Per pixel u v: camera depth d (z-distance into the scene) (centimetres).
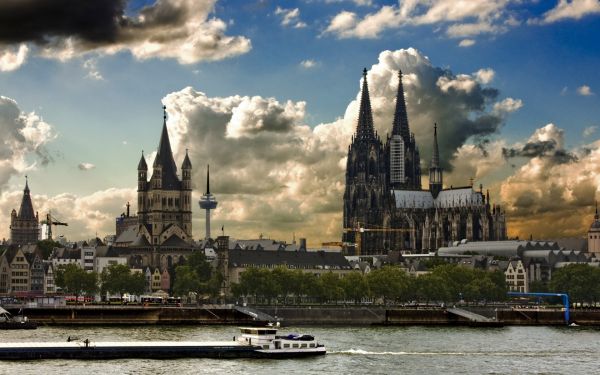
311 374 19175
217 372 19188
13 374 18400
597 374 19988
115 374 18588
